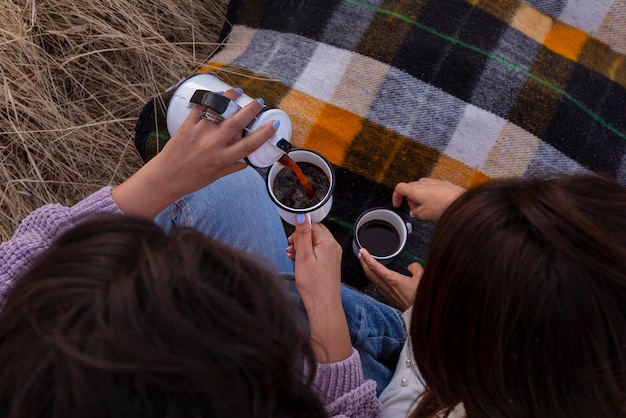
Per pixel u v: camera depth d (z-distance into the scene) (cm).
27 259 81
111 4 147
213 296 52
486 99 129
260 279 59
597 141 132
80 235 58
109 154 148
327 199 103
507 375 66
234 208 111
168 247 56
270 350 54
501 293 62
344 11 134
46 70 145
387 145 129
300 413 62
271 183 105
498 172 129
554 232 60
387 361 119
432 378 79
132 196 85
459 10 133
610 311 60
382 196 131
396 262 132
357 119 129
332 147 130
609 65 140
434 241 72
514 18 136
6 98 135
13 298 55
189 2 156
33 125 142
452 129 129
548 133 129
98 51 142
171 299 50
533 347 63
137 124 135
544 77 132
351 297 113
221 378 50
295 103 131
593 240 59
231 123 80
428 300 73
